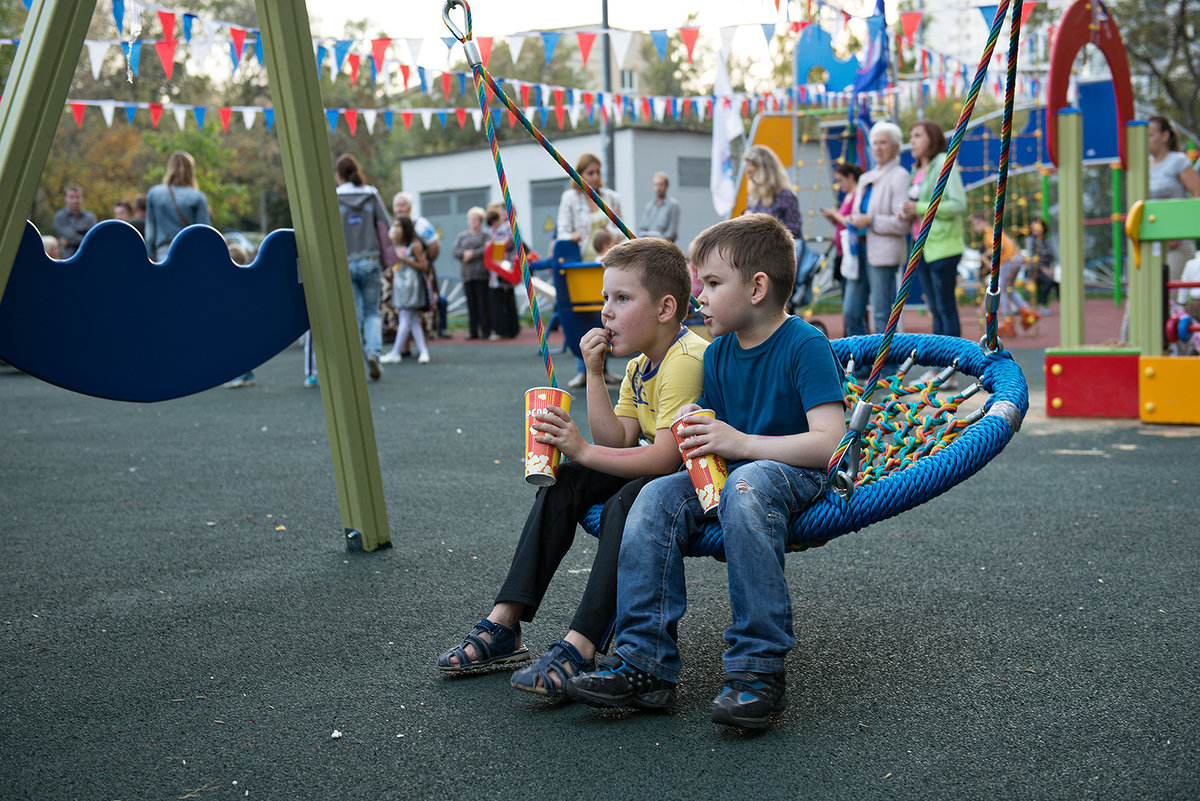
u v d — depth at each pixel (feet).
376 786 5.69
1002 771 5.65
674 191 65.87
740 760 5.88
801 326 6.89
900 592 8.93
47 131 8.23
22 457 16.97
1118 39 21.20
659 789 5.55
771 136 44.09
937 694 6.75
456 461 15.65
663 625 6.47
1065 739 6.02
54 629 8.43
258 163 110.32
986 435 6.86
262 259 10.14
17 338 8.61
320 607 8.84
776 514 6.32
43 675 7.45
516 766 5.88
